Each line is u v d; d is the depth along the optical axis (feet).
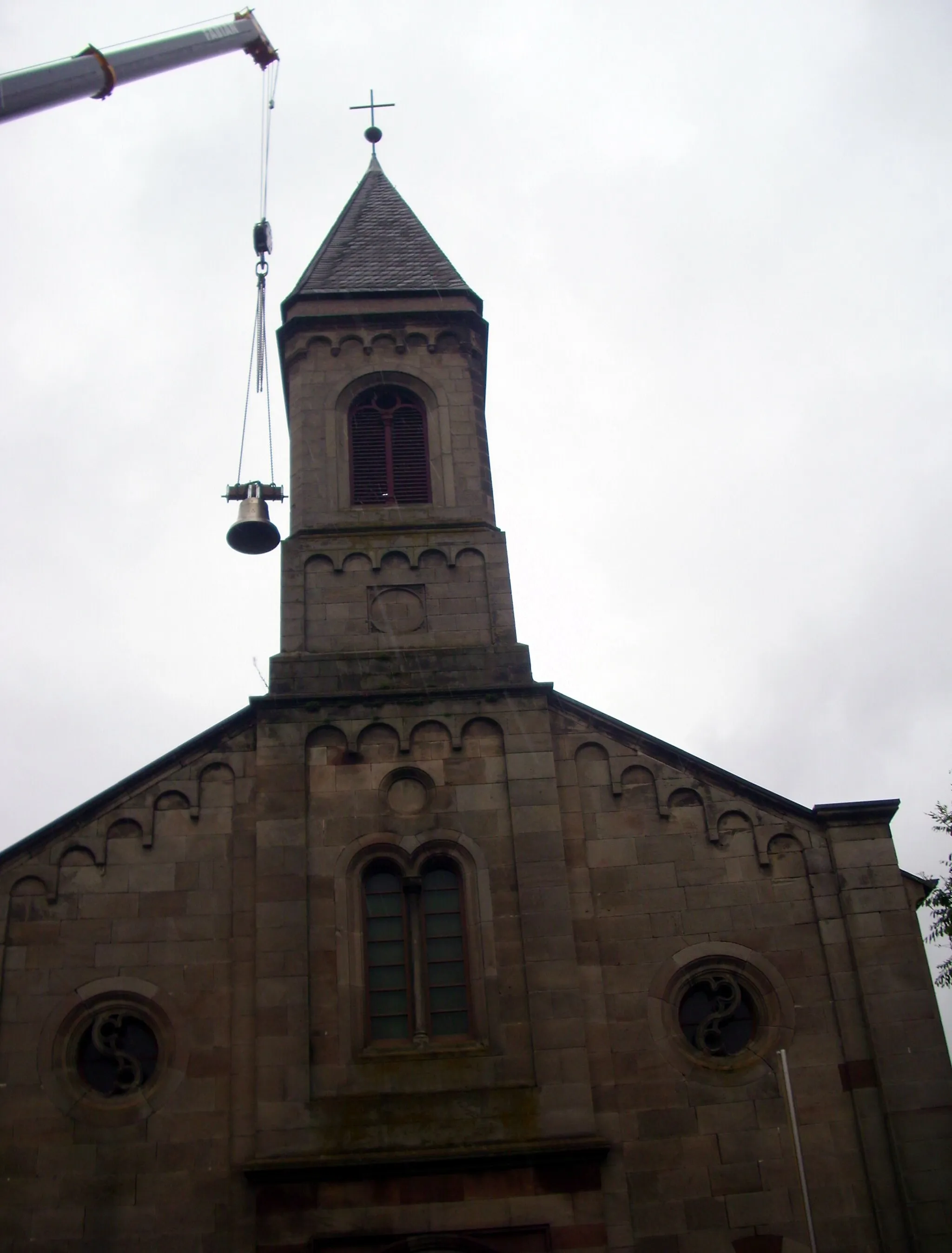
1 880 71.92
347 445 91.71
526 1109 67.31
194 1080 67.97
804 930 72.69
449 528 87.40
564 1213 65.00
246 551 86.28
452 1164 65.31
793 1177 66.59
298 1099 67.05
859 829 75.05
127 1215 64.64
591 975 71.36
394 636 82.74
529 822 74.90
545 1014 69.72
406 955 72.23
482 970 71.26
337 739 77.41
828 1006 70.69
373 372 94.12
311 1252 63.52
